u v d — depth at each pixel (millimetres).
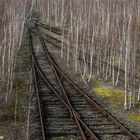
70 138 21531
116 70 41219
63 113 26047
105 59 43688
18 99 29812
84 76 38906
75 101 29406
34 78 35250
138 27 43250
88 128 22250
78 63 45188
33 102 28859
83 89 33625
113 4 46781
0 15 49188
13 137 21938
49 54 50625
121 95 31984
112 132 22500
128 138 21703
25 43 60781
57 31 77438
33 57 46594
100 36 49594
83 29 53188
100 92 32750
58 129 22844
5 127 23672
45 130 22578
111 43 45156
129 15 39312
